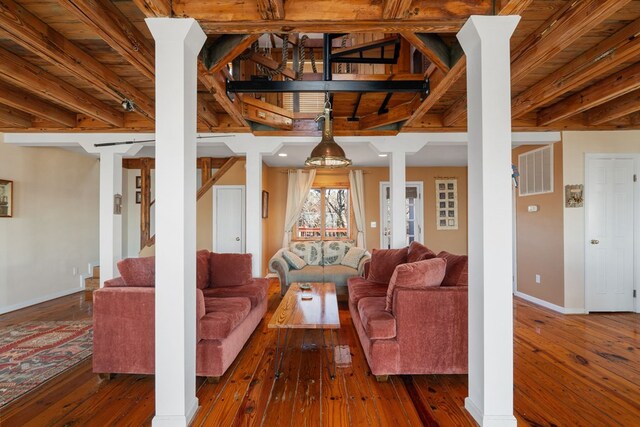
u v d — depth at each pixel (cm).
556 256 450
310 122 436
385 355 245
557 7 210
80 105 344
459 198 731
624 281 438
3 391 237
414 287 252
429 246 728
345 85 299
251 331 337
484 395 191
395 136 445
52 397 229
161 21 194
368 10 197
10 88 331
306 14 197
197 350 245
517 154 535
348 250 579
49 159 519
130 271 264
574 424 200
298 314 278
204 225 713
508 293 192
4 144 448
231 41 245
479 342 198
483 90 196
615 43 240
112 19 203
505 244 193
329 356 298
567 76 285
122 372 248
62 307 468
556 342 331
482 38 195
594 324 389
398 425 198
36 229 494
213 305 293
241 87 301
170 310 192
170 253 193
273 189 725
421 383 249
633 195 440
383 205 730
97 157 619
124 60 278
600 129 421
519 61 252
